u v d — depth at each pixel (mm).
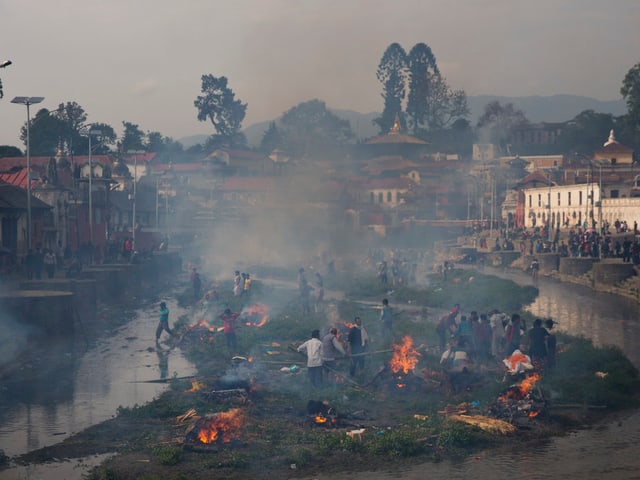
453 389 23766
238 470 16812
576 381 24484
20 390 24703
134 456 17594
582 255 72750
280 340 34656
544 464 17344
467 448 18562
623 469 16953
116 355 31516
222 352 30875
